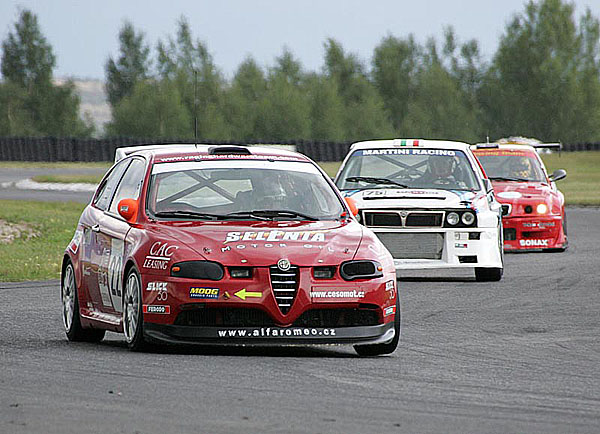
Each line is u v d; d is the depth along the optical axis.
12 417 21.48
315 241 30.62
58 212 93.62
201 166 34.12
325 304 29.77
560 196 70.12
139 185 33.56
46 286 51.50
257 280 29.55
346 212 33.66
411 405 23.23
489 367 29.20
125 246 31.66
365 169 55.59
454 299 46.75
